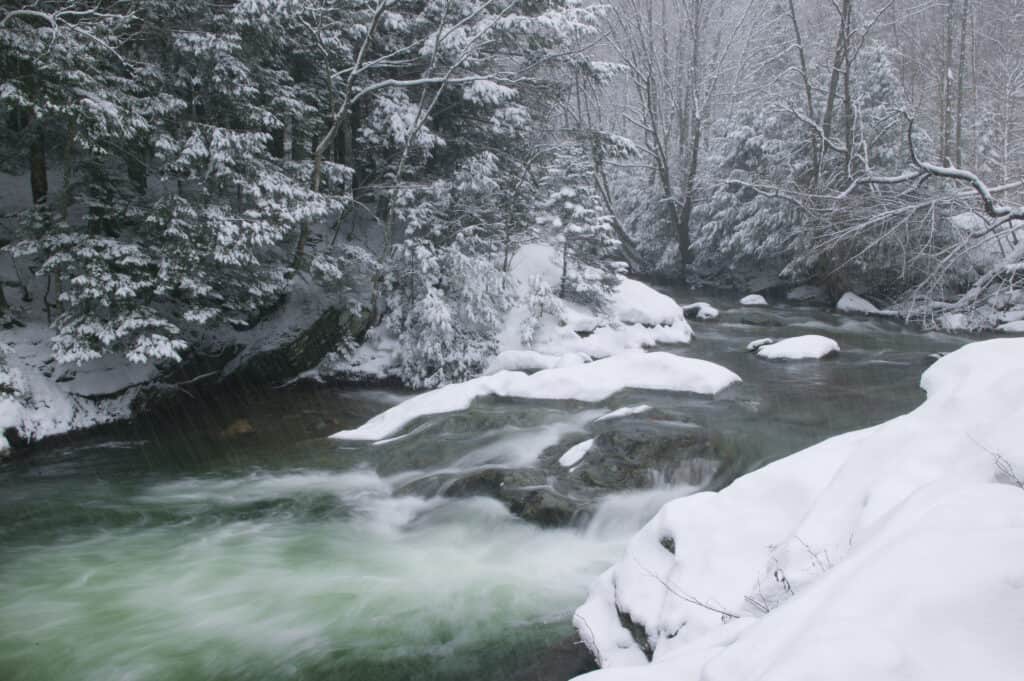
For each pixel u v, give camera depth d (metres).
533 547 7.05
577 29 17.08
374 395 15.02
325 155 20.05
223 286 14.10
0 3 11.69
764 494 4.75
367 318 16.66
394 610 5.88
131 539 7.64
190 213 12.50
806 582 3.27
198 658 5.25
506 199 18.56
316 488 9.01
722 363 15.63
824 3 34.75
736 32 36.31
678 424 9.47
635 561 4.70
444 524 7.66
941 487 2.89
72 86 11.12
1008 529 2.26
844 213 19.30
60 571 6.81
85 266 11.80
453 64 16.92
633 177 40.12
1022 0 28.50
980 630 1.90
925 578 2.12
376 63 15.98
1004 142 25.69
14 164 15.62
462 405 11.46
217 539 7.59
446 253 16.78
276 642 5.43
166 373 14.05
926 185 19.42
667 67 36.34
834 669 1.82
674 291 31.20
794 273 27.00
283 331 15.70
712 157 33.47
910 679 1.78
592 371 12.51
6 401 11.24
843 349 17.33
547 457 8.84
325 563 6.89
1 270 13.70
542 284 17.38
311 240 17.75
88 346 11.68
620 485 7.86
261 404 14.15
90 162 12.67
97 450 11.27
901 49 33.47
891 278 24.11
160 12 13.84
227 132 12.77
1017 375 4.13
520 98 20.77
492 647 5.22
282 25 14.71
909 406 11.02
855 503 3.79
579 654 4.66
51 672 5.13
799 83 31.03
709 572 4.19
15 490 9.41
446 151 20.12
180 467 10.29
